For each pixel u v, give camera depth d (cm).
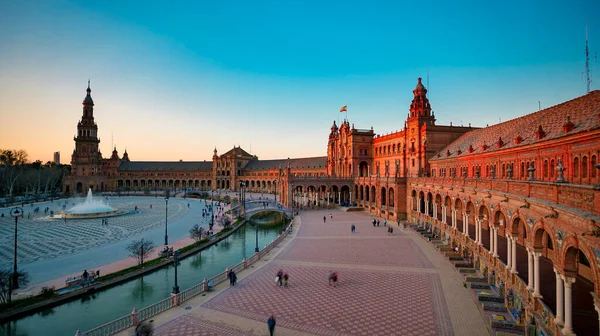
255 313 2933
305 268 4241
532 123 4544
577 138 2964
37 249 5662
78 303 3609
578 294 2475
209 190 19700
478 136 6562
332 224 7625
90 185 18662
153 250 5519
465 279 3688
